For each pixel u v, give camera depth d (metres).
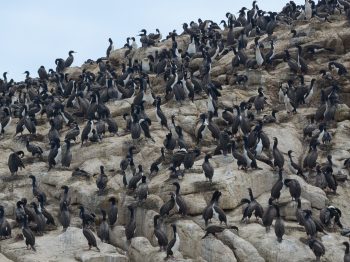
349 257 34.38
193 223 36.69
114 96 50.69
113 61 62.19
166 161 42.28
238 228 36.34
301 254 34.91
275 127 44.84
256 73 50.94
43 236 37.84
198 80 49.31
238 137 43.78
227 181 38.72
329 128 45.22
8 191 42.50
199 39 58.50
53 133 46.19
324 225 37.53
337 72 50.06
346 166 42.09
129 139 44.78
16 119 51.62
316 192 39.06
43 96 52.69
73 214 40.88
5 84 57.62
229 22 63.41
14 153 43.12
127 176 41.19
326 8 57.19
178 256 35.62
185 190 38.66
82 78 55.78
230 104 48.09
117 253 36.38
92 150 44.34
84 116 49.72
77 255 36.00
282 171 40.19
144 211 38.78
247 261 34.75
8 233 37.62
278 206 37.38
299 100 47.69
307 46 52.47
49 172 43.25
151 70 56.53
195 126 45.88
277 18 58.78
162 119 45.53
